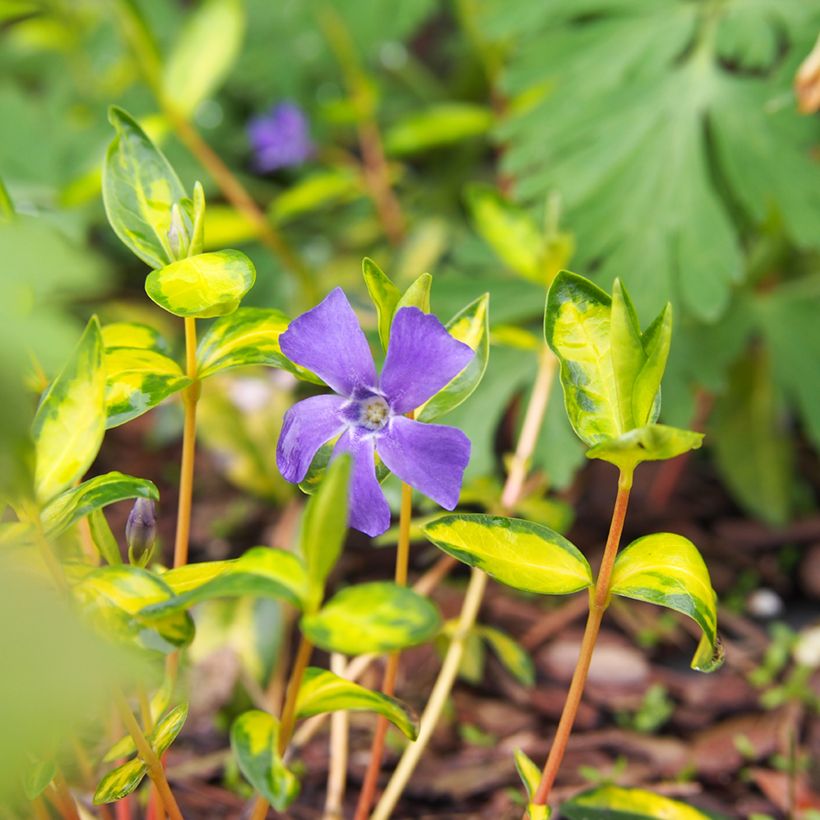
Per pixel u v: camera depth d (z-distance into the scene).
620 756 0.53
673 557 0.40
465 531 0.40
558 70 0.63
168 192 0.42
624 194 0.59
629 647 0.58
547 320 0.40
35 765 0.40
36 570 0.39
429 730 0.47
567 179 0.60
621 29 0.63
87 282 0.35
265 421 0.69
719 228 0.57
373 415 0.40
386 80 0.99
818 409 0.63
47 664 0.35
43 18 0.86
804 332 0.64
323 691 0.39
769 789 0.52
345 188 0.71
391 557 0.65
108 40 0.90
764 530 0.68
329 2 0.83
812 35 0.58
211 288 0.40
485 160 0.94
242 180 0.92
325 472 0.41
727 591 0.64
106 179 0.41
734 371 0.70
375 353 0.58
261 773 0.38
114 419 0.41
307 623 0.37
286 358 0.42
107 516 0.70
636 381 0.39
